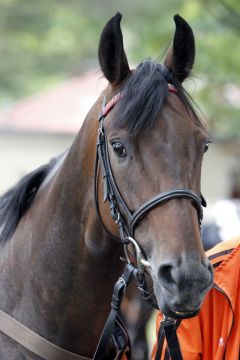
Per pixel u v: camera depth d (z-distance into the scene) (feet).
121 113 10.59
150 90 10.51
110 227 11.09
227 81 32.89
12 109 79.51
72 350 12.01
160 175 10.24
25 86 82.02
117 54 11.17
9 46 66.90
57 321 11.94
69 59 72.84
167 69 11.14
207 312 12.01
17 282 12.47
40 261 12.12
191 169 10.36
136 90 10.59
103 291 11.78
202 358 12.03
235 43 32.09
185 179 10.24
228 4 30.71
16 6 59.00
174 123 10.43
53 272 11.93
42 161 74.28
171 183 10.18
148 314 20.15
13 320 12.22
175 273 9.63
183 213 10.03
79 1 54.90
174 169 10.23
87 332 11.95
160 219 10.12
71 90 82.17
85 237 11.55
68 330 11.93
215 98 33.96
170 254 9.78
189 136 10.43
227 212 21.04
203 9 31.89
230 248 12.10
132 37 37.27
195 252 9.76
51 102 79.92
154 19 34.83
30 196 13.23
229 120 35.35
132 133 10.38
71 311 11.86
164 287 9.82
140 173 10.37
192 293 9.57
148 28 33.81
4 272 12.73
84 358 12.01
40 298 12.07
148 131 10.37
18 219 13.07
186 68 11.30
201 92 33.17
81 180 11.67
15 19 59.77
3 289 12.61
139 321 19.81
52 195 12.22
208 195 58.44
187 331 11.99
